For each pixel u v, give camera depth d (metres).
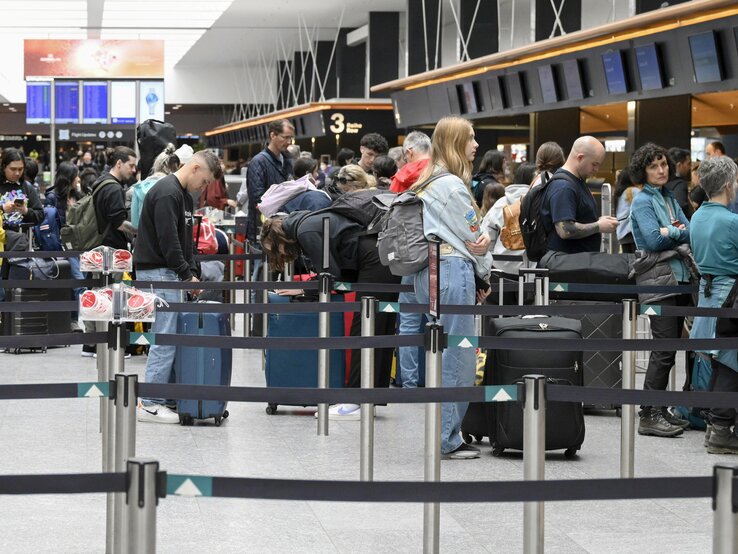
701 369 7.24
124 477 2.85
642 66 13.09
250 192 10.31
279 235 8.01
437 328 4.79
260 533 4.91
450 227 6.09
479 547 4.75
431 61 25.28
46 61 28.89
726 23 11.14
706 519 5.21
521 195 9.13
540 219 7.82
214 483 2.88
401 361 6.88
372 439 5.77
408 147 7.26
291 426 7.41
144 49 29.12
